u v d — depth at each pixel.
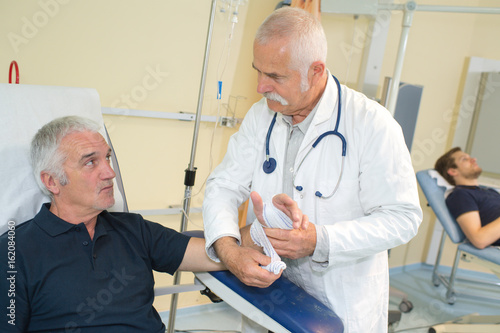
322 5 2.19
